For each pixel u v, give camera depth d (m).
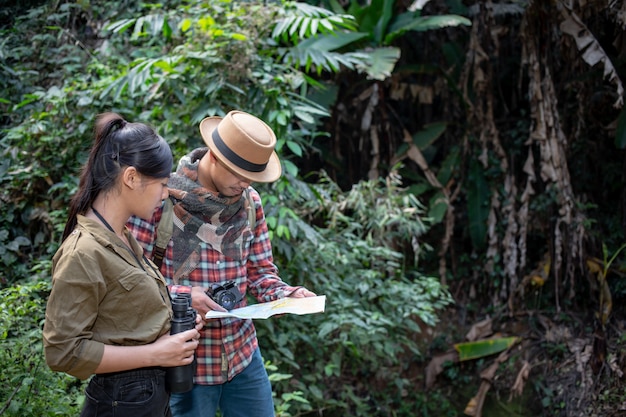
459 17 5.56
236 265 2.48
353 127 6.77
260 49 4.48
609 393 5.25
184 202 2.35
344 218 4.95
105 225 1.85
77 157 4.55
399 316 5.00
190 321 1.97
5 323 3.07
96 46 5.55
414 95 6.38
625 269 5.79
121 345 1.84
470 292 6.47
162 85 4.22
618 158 6.34
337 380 5.47
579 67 6.05
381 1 5.60
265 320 4.19
